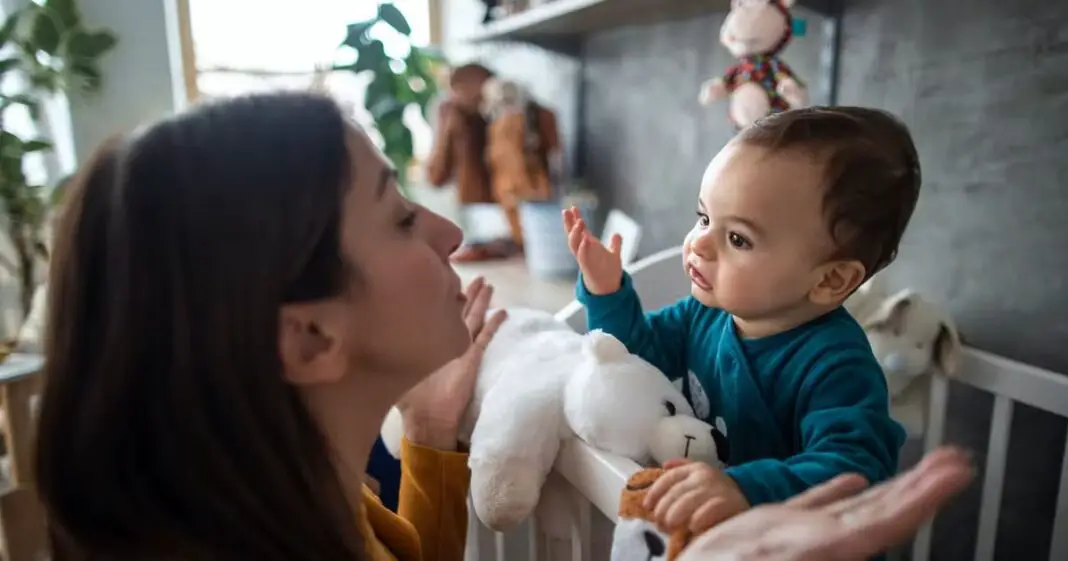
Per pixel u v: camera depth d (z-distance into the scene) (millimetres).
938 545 1032
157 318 374
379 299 457
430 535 713
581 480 640
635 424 608
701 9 1282
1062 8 778
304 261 404
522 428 658
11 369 1216
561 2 1276
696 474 491
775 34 912
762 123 623
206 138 395
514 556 854
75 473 384
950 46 900
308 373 437
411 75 1930
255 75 2086
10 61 1656
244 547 394
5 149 1600
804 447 607
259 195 386
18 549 1245
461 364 773
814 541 344
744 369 672
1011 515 942
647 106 1507
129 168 386
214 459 382
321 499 431
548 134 1786
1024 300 856
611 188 1675
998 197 870
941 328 872
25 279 1674
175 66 1979
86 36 1719
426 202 2309
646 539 487
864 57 1014
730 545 364
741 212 598
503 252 1901
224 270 375
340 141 429
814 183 578
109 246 381
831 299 624
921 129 949
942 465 356
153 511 384
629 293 764
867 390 606
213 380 377
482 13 1946
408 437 750
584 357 678
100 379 377
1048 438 890
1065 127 789
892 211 602
